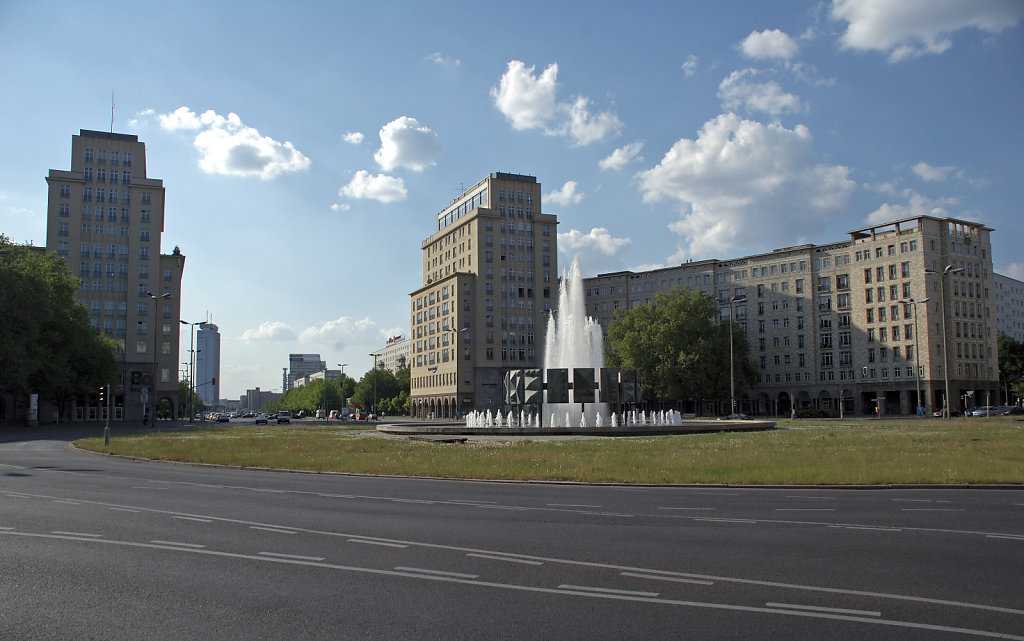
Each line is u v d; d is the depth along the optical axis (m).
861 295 122.88
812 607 8.79
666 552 11.99
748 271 139.25
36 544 12.84
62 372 84.06
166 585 9.94
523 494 20.31
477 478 24.42
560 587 9.77
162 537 13.48
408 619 8.38
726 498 19.27
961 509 16.88
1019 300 198.38
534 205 145.00
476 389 136.50
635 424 56.22
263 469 29.09
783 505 17.80
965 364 115.50
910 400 115.31
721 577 10.29
